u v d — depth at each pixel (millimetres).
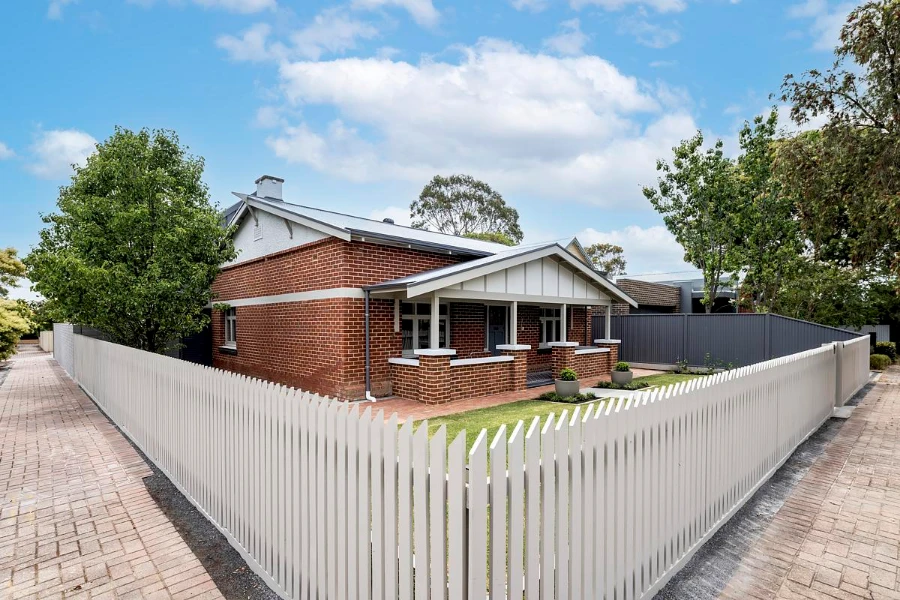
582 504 2326
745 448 4320
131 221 8977
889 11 7379
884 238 8867
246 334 13188
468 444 6191
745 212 16750
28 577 3186
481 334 12812
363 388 9695
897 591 2869
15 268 28641
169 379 5078
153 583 3129
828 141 8406
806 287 16500
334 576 2561
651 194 18719
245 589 3090
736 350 13805
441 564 1939
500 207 42938
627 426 2650
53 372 15320
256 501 3299
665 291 24812
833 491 4547
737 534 3680
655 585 2893
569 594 2250
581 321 16453
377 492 2242
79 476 5215
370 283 9922
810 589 2900
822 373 7273
